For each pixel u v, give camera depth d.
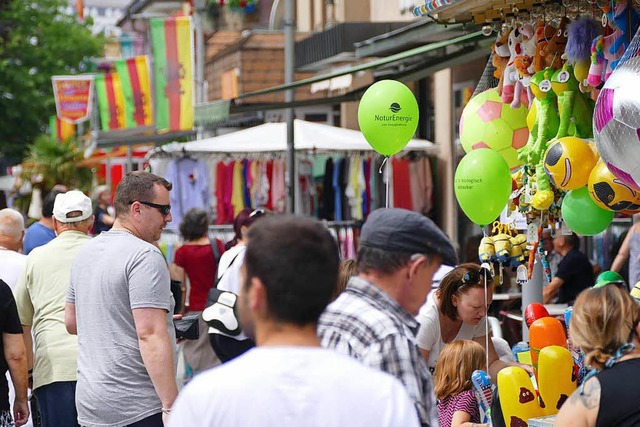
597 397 4.75
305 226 3.60
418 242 4.54
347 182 19.02
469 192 7.45
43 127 50.09
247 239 3.63
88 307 7.19
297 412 3.38
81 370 7.22
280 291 3.52
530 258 7.68
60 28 50.09
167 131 21.19
